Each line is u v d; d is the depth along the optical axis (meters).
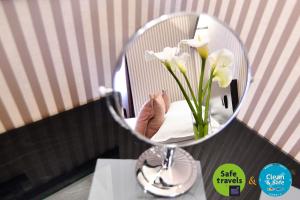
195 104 0.56
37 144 0.73
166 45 0.51
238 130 0.78
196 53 0.53
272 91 0.70
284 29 0.61
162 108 0.54
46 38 0.71
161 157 0.66
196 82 0.55
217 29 0.52
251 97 0.77
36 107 0.82
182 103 0.56
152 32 0.49
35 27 0.67
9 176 0.63
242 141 0.74
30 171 0.64
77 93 0.88
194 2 0.83
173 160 0.65
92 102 0.91
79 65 0.82
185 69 0.53
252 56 0.72
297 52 0.60
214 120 0.58
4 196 0.58
